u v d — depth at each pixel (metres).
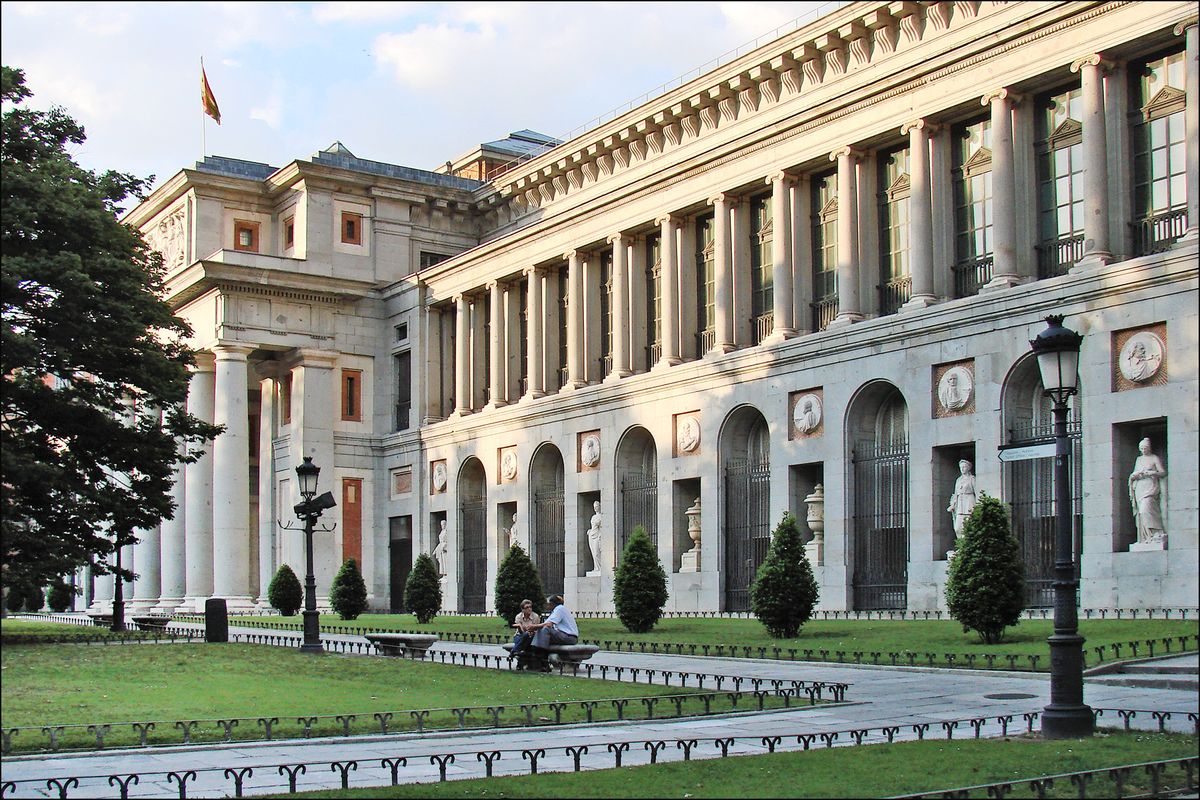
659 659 37.56
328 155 81.25
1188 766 16.22
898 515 49.50
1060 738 20.17
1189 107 41.09
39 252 40.38
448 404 77.50
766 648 36.97
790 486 53.53
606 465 63.34
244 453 74.25
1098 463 42.03
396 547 78.38
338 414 77.75
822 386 52.25
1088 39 44.16
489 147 87.75
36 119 43.56
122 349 43.44
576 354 66.94
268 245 81.88
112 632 47.81
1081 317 42.88
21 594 41.72
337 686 29.20
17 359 40.00
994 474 45.06
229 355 74.38
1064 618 20.80
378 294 79.75
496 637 46.31
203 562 76.88
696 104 61.53
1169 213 43.03
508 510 71.06
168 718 23.72
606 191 69.81
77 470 44.00
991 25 48.69
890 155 53.09
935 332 47.59
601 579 62.81
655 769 17.59
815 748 19.77
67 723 22.98
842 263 52.59
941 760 17.92
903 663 33.00
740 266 58.75
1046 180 47.31
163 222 84.81
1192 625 34.56
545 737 22.08
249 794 17.02
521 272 71.25
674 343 60.94
